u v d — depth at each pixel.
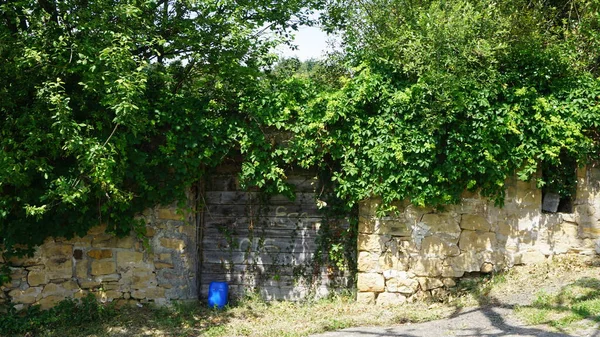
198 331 7.12
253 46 7.88
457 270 7.96
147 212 7.91
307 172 8.31
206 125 7.61
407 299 7.95
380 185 7.73
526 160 7.87
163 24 7.44
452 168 7.59
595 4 8.80
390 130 7.66
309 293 8.41
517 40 8.10
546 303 6.79
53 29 6.60
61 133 6.20
